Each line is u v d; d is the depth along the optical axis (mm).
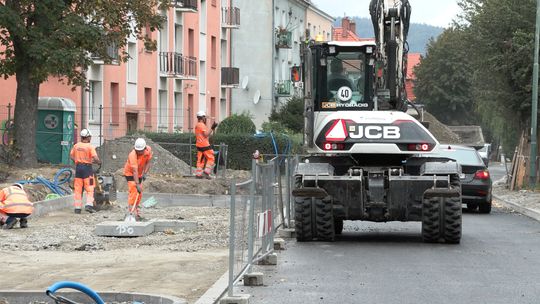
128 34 30344
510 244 16953
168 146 41250
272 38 70312
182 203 28547
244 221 11648
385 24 19703
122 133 43375
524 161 38781
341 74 19875
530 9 39875
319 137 17406
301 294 11141
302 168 17047
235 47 70312
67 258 14375
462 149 26547
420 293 11219
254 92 70125
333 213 16906
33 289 11234
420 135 17234
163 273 12531
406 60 19938
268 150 46375
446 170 16734
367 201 16906
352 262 14164
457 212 16469
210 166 32531
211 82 58906
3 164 29156
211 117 58875
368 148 17234
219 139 46375
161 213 23844
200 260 13945
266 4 70250
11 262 13852
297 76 20109
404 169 17812
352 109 19859
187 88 53688
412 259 14555
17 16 27781
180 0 50938
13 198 18984
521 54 39625
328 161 17906
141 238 17828
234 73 61719
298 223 16922
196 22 55281
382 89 19375
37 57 27984
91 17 29719
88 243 16719
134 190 20234
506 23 39938
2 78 34156
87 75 39469
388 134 17234
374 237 18391
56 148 32969
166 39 49750
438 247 16344
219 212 24359
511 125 44188
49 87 36781
